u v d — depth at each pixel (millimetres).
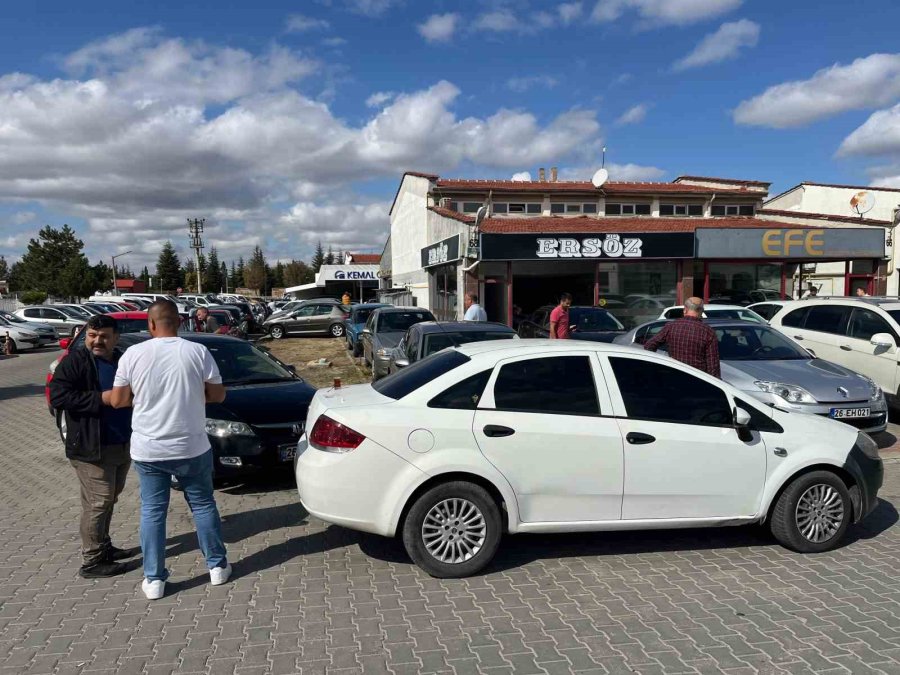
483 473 4094
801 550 4566
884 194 29750
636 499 4293
